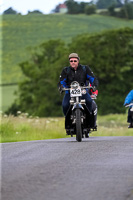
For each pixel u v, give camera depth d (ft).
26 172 50.93
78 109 91.35
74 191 39.93
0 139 129.08
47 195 38.45
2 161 60.90
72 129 96.32
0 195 38.73
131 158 62.85
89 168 53.52
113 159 61.82
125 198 36.96
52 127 169.17
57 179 46.11
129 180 45.27
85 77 93.61
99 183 43.68
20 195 38.63
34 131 152.76
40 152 72.02
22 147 81.56
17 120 165.68
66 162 59.21
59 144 86.38
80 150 74.08
